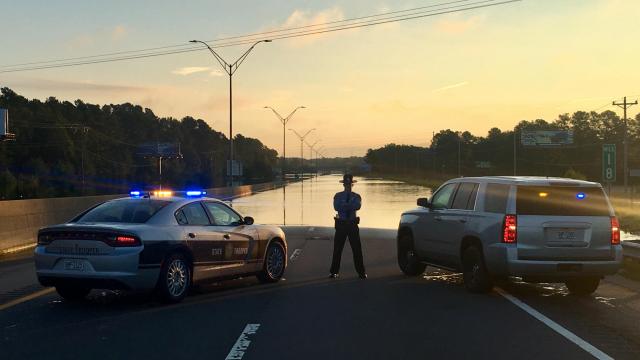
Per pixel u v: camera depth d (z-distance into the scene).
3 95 121.31
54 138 109.75
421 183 103.94
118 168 131.50
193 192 11.55
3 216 17.33
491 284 10.60
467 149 174.25
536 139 121.94
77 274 9.11
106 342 7.39
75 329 8.07
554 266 9.79
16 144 106.31
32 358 6.72
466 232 10.85
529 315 9.00
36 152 108.06
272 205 44.12
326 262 15.02
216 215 11.04
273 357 6.75
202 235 10.28
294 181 135.00
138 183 141.50
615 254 9.99
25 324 8.37
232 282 12.05
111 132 139.50
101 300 10.12
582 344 7.34
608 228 10.01
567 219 9.89
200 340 7.48
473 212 10.84
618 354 6.91
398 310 9.32
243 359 6.66
